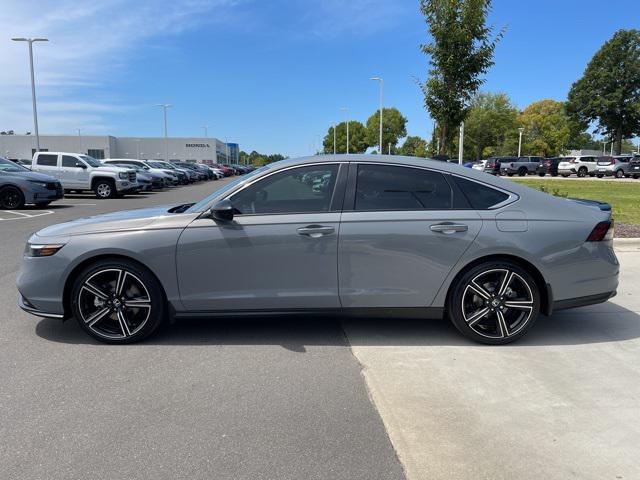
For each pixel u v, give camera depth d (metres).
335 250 4.14
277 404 3.31
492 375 3.76
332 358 4.05
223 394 3.44
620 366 3.93
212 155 96.06
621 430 3.02
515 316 4.36
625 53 69.00
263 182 4.27
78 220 4.59
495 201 4.28
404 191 4.27
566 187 24.81
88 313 4.28
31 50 30.84
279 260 4.15
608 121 71.25
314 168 4.31
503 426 3.06
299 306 4.22
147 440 2.88
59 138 84.38
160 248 4.12
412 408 3.27
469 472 2.62
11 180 15.42
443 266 4.17
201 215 4.21
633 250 8.52
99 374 3.73
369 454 2.77
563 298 4.29
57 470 2.61
